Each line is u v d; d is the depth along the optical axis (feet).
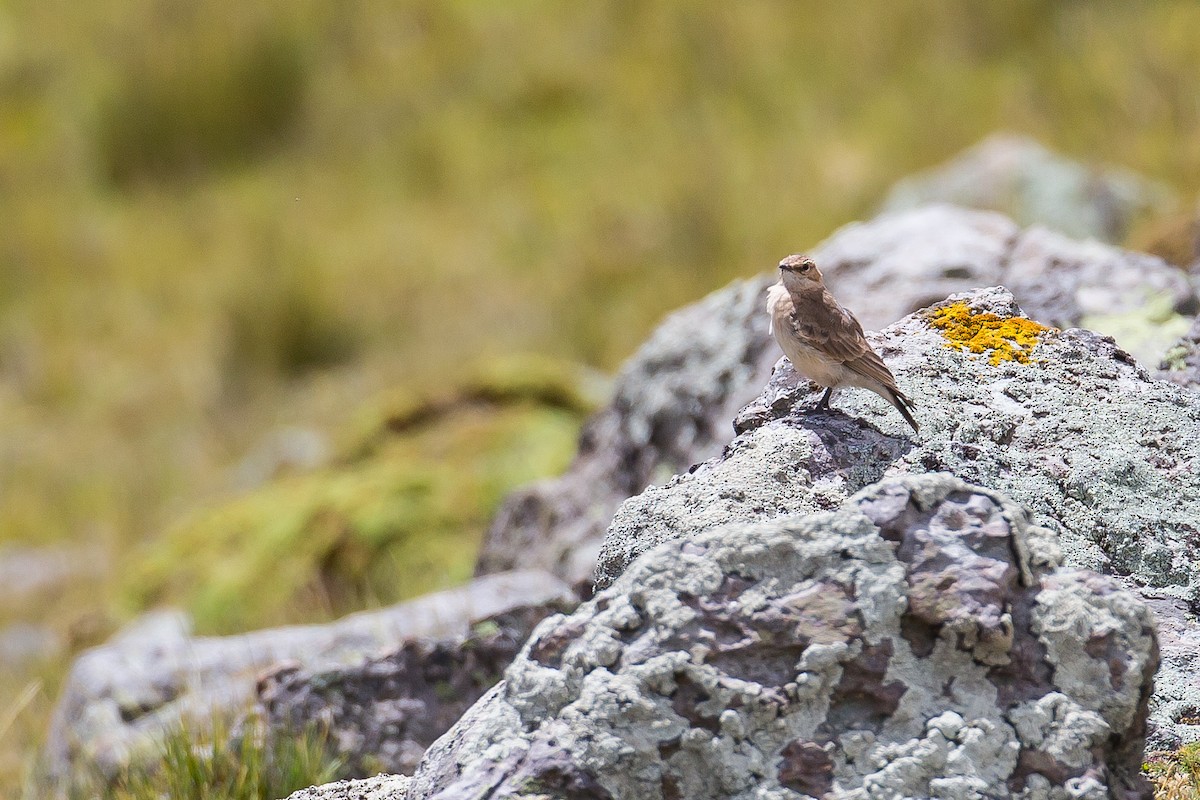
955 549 15.12
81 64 92.99
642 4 84.23
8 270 79.30
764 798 14.32
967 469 19.89
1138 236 40.32
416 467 44.86
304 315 67.82
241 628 40.55
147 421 66.13
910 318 23.58
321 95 83.82
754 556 15.21
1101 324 29.32
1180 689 17.95
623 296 64.85
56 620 49.21
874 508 15.38
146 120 84.69
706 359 34.14
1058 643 14.84
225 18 86.43
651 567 15.26
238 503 46.32
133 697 30.68
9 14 101.04
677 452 33.73
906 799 14.29
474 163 77.61
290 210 77.46
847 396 21.43
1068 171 54.03
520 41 84.38
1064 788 14.37
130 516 58.70
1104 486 20.04
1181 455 20.67
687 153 72.49
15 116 91.97
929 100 70.03
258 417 64.18
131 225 81.05
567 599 28.45
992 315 23.29
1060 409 21.20
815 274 20.86
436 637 27.55
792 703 14.62
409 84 83.51
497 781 14.52
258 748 25.52
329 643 31.07
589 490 35.47
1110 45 68.28
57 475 63.16
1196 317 28.37
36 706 37.37
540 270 68.18
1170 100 62.80
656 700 14.69
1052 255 32.07
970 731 14.52
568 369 51.70
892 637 14.79
